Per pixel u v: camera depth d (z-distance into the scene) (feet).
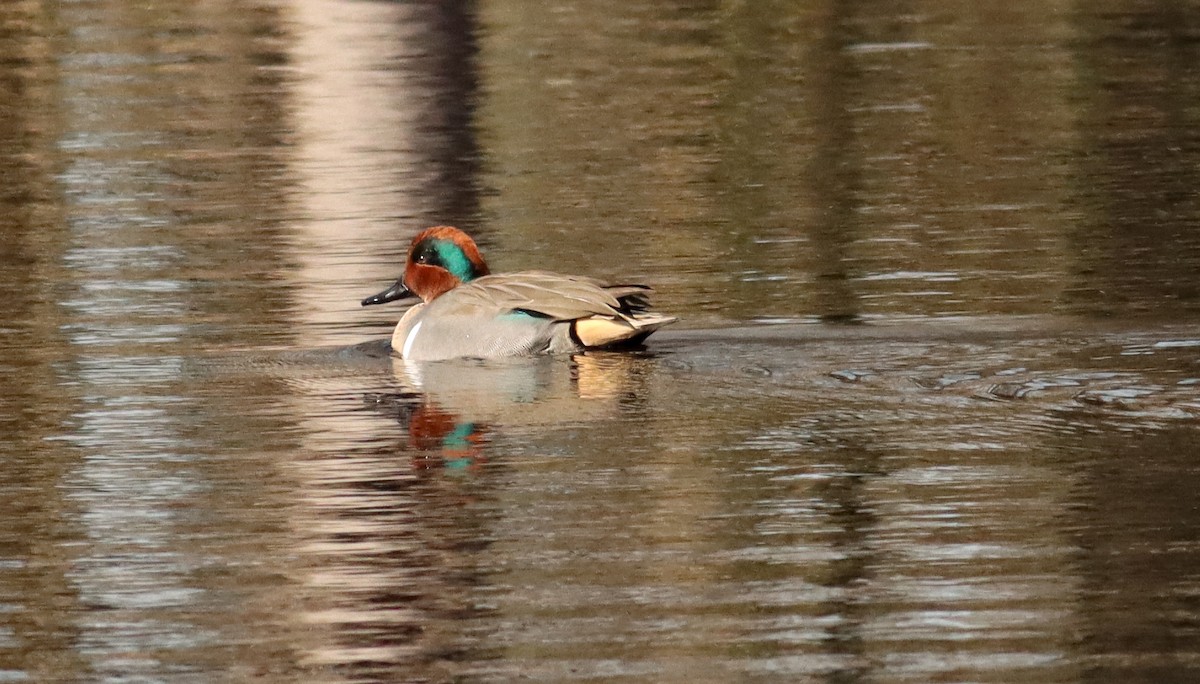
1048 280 56.08
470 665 28.68
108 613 31.30
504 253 63.26
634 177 76.28
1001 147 80.43
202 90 97.19
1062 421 40.14
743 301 54.34
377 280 59.41
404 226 68.08
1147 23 112.68
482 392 44.42
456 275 51.93
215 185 75.82
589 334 47.67
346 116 91.15
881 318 51.29
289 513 35.91
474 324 48.06
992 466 37.19
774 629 29.68
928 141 82.17
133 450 40.42
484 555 33.30
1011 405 41.57
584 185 75.00
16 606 31.68
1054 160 77.25
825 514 34.81
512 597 31.32
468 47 110.22
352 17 120.88
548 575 32.27
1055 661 28.25
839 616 30.09
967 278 56.70
